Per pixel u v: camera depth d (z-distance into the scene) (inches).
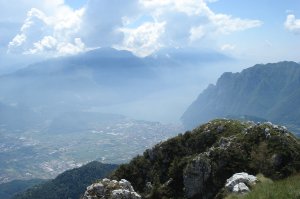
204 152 3538.4
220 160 3307.1
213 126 4128.9
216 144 3597.4
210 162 3344.0
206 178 3309.5
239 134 3518.7
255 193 1514.5
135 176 4101.9
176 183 3612.2
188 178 3415.4
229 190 2235.5
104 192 2977.4
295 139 3159.5
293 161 2849.4
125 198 2898.6
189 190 3388.3
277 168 2864.2
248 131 3437.5
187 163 3599.9
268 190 1497.3
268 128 3299.7
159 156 4178.2
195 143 4077.3
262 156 3048.7
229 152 3297.2
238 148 3299.7
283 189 1466.5
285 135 3174.2
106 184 3048.7
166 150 4185.5
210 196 3193.9
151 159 4224.9
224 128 4013.3
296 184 1525.6
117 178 4116.6
